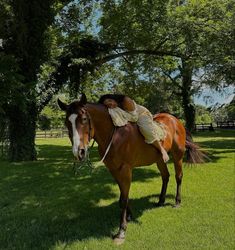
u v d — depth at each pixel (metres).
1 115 13.60
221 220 6.18
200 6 16.02
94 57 16.69
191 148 7.82
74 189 8.77
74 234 5.62
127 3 16.92
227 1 16.08
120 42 17.55
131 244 5.19
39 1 13.49
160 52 17.64
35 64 13.85
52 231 5.77
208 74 17.42
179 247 5.06
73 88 16.19
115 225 5.98
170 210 6.80
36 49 13.77
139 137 5.79
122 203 5.53
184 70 19.47
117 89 23.05
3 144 14.87
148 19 16.53
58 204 7.50
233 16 15.52
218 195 7.91
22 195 8.38
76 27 17.58
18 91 11.90
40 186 9.24
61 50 16.81
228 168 11.34
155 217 6.37
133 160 5.70
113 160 5.46
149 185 9.05
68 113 4.92
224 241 5.25
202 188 8.62
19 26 13.20
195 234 5.54
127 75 21.70
